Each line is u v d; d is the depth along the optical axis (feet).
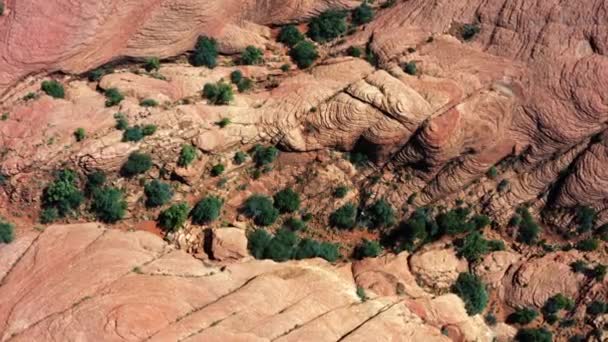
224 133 112.98
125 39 114.83
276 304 101.81
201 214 113.60
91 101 112.16
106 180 110.63
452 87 113.50
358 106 111.75
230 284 104.78
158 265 104.68
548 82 111.65
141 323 95.25
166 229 114.21
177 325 95.81
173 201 114.42
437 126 109.81
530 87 112.57
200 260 110.83
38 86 112.47
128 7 112.98
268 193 118.93
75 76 114.83
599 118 110.22
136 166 109.29
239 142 114.83
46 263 102.94
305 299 104.06
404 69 117.19
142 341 93.66
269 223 118.01
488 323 117.70
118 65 117.39
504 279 118.52
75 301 97.91
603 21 110.42
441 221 118.62
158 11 114.73
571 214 117.91
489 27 117.29
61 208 110.22
